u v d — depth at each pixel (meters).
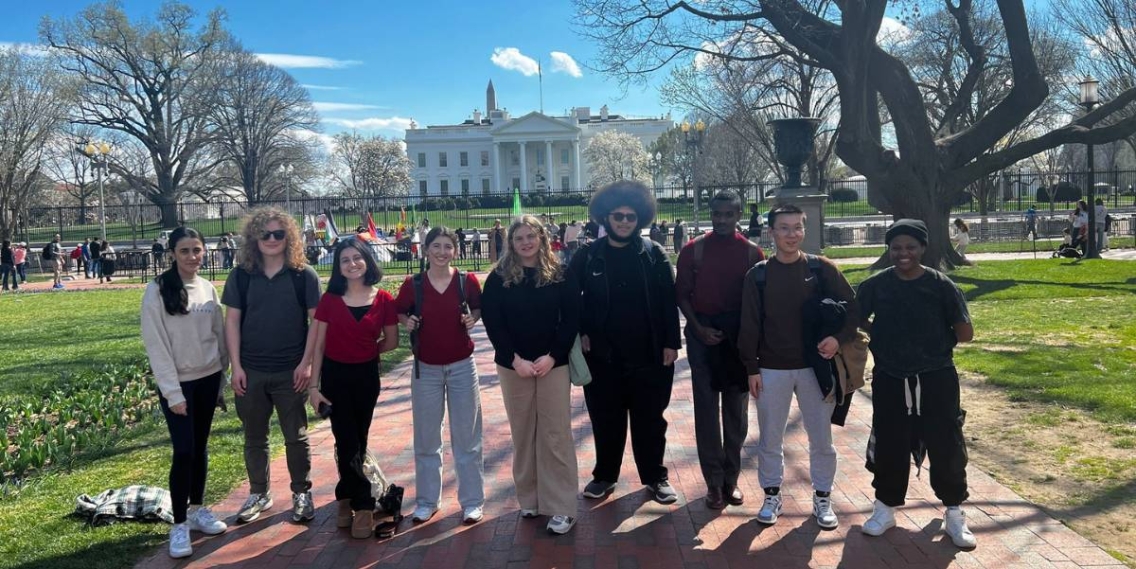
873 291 4.12
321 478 5.44
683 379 8.36
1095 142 16.67
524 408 4.45
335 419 4.38
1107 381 7.07
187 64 51.97
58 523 4.60
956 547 3.99
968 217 37.03
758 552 4.04
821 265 4.27
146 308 4.11
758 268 4.33
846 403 4.29
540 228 4.41
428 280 4.54
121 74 51.84
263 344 4.43
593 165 86.75
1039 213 38.19
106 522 4.62
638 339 4.58
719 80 33.06
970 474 5.03
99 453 6.22
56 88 41.28
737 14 18.78
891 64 16.47
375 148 78.19
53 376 9.77
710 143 52.22
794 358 4.28
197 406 4.31
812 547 4.07
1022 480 4.89
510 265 4.40
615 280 4.57
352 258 4.35
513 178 97.19
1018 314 11.60
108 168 51.03
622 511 4.66
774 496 4.41
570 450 4.41
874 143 16.50
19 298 22.45
